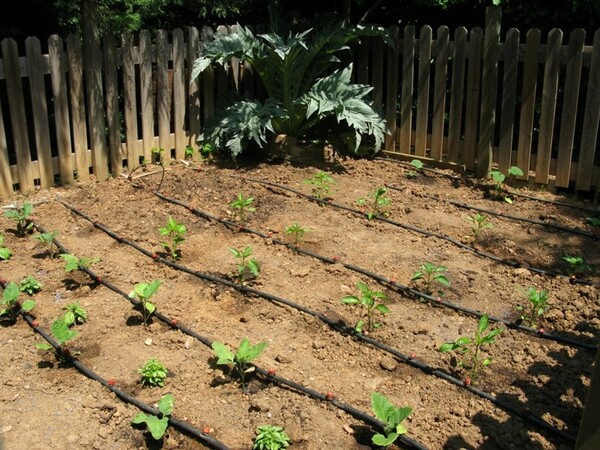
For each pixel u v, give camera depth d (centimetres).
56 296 340
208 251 385
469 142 500
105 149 479
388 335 314
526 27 507
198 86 518
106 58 465
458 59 489
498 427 262
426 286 353
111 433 255
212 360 295
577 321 328
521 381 287
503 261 381
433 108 512
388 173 507
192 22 583
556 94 457
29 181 452
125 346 303
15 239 394
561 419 267
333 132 561
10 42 422
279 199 453
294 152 523
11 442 250
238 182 479
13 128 436
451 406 273
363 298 324
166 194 457
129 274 360
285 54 491
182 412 266
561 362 300
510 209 449
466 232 415
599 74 438
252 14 588
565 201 461
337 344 308
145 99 491
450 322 327
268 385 281
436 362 297
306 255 381
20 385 279
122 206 438
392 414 248
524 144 477
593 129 448
